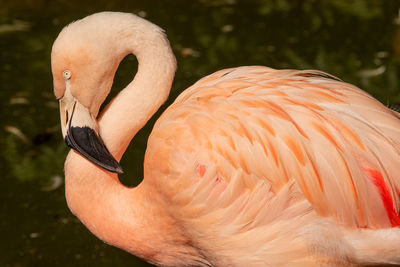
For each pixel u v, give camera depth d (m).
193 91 3.82
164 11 8.66
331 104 3.48
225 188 3.46
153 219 3.75
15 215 5.29
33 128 6.32
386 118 3.43
